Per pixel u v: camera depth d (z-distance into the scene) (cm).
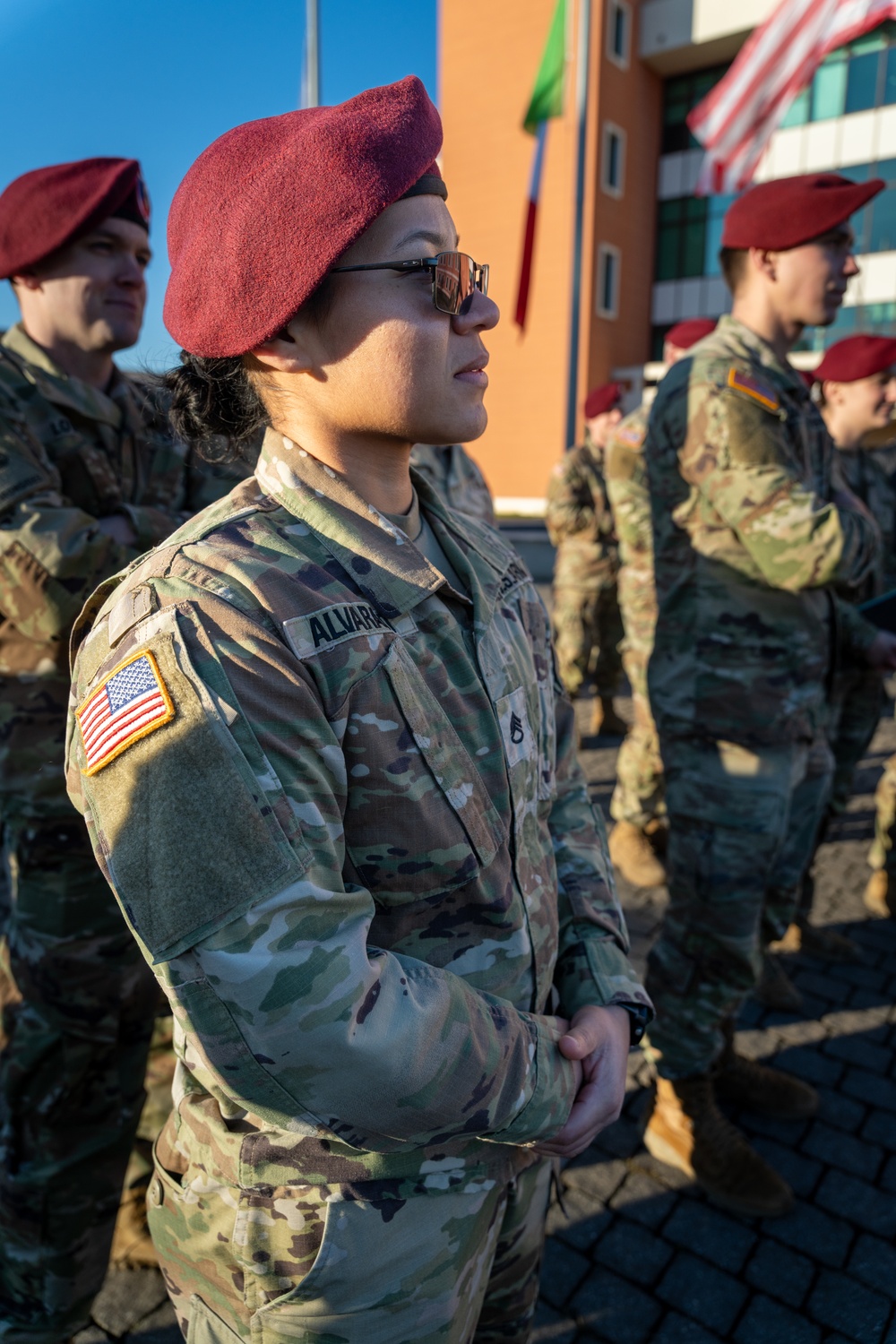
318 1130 80
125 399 191
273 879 73
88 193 171
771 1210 201
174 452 197
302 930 74
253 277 82
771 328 206
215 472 200
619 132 1812
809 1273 189
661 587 213
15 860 162
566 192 1759
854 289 1802
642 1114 231
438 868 87
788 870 224
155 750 75
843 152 1775
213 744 74
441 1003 82
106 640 84
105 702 80
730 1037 228
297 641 79
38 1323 159
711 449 189
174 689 75
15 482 160
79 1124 159
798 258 197
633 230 1909
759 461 185
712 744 198
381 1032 76
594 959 111
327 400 91
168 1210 99
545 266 1811
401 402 88
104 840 79
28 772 156
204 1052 75
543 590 1099
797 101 1803
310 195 79
